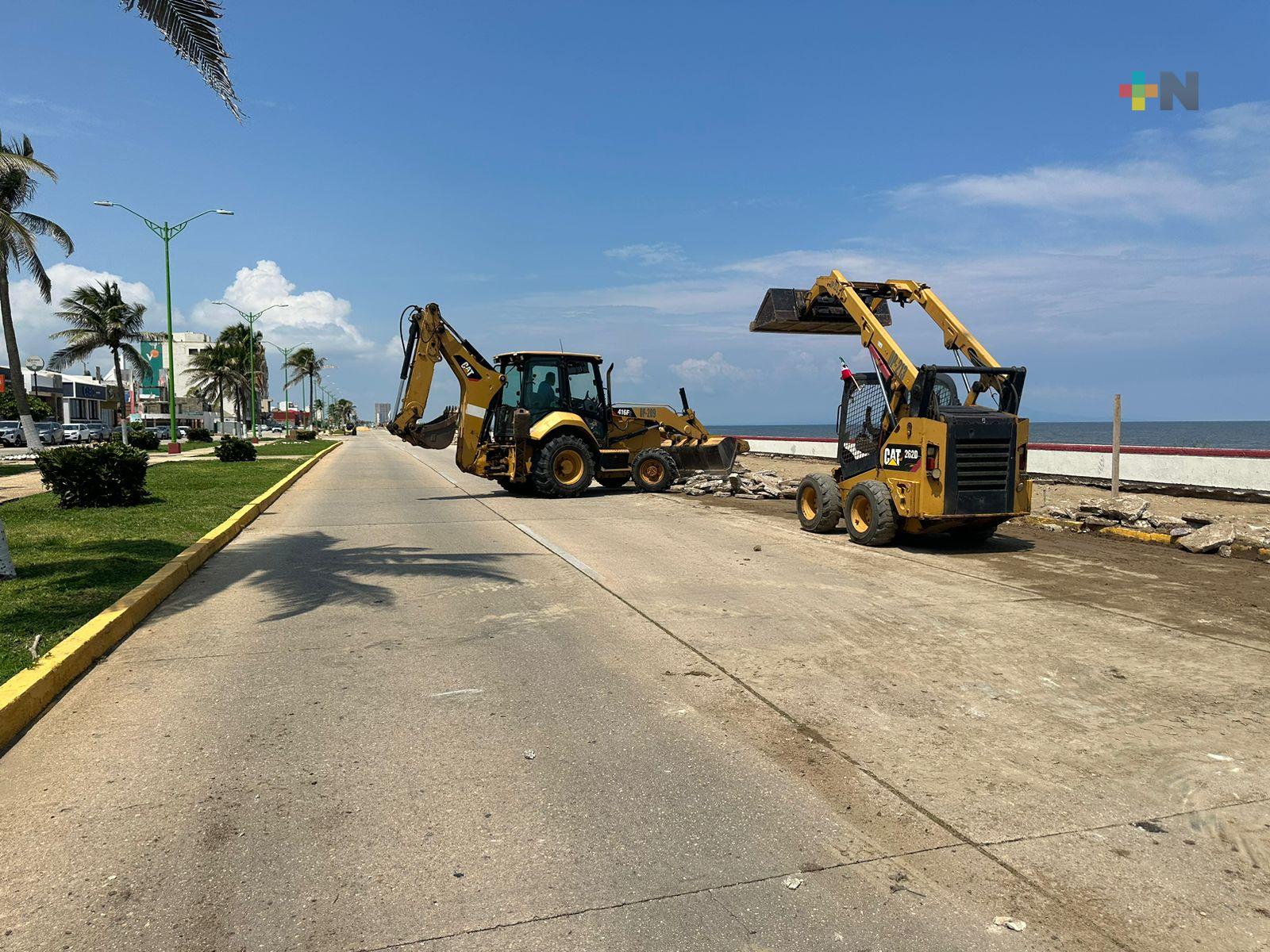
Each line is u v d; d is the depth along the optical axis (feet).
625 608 23.89
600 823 11.64
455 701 16.44
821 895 9.93
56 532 34.68
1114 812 11.98
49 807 12.11
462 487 65.51
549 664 18.74
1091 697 16.75
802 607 24.16
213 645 20.18
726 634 21.24
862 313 36.40
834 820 11.76
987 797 12.44
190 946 8.99
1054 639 20.76
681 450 60.13
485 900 9.82
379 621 22.41
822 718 15.57
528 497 55.72
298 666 18.60
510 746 14.28
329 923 9.38
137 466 46.16
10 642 18.47
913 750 14.12
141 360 177.99
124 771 13.29
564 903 9.77
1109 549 34.60
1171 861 10.70
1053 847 11.02
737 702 16.38
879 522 33.99
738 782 12.92
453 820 11.71
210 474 71.61
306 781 12.92
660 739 14.56
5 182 105.50
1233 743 14.42
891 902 9.78
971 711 15.97
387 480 73.82
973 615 23.25
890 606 24.27
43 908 9.66
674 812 11.96
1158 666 18.63
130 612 21.71
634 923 9.38
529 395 55.16
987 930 9.27
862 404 36.86
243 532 39.58
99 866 10.54
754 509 48.85
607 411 58.23
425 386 55.16
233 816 11.82
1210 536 33.40
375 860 10.68
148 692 16.92
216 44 26.43
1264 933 9.22
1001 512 32.73
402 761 13.66
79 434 180.14
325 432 396.16
